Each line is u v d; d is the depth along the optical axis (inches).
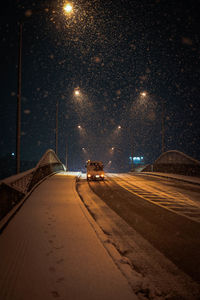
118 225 323.0
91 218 323.9
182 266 199.8
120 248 239.6
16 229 269.0
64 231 264.8
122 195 588.7
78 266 180.2
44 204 415.8
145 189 704.4
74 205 408.5
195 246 246.1
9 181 318.0
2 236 244.7
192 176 1026.7
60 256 197.8
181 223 333.1
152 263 205.3
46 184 715.4
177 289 164.4
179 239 267.4
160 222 338.6
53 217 326.0
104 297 140.4
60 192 557.6
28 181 528.4
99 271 173.0
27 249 211.2
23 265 179.9
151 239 267.1
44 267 177.3
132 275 173.8
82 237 245.8
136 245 248.2
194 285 170.1
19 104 508.1
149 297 153.0
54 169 1245.7
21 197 430.6
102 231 278.1
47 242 229.6
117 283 156.8
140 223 333.1
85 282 157.2
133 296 142.1
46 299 137.2
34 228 273.9
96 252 207.6
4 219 292.8
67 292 144.9
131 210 417.4
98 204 471.5
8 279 159.0
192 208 435.5
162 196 575.2
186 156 1085.1
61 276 164.6
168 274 185.8
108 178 1093.1
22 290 146.1
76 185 802.2
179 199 532.4
